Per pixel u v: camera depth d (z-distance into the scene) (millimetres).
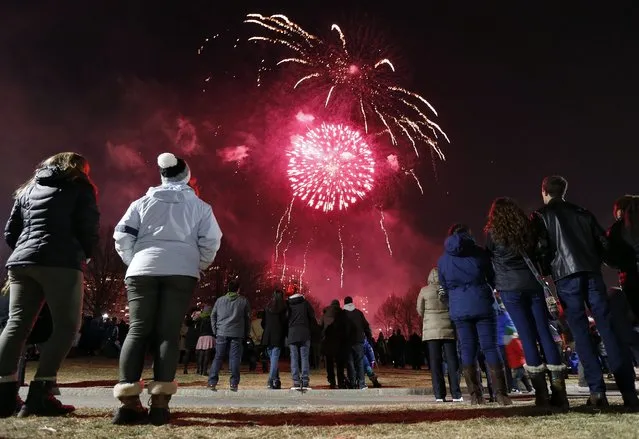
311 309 10914
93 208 4785
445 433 3842
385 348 28594
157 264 4414
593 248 5438
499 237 5656
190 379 12641
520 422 4328
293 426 4285
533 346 5605
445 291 6766
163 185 4773
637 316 5723
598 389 5270
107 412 4973
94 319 22125
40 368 4602
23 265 4512
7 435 3508
